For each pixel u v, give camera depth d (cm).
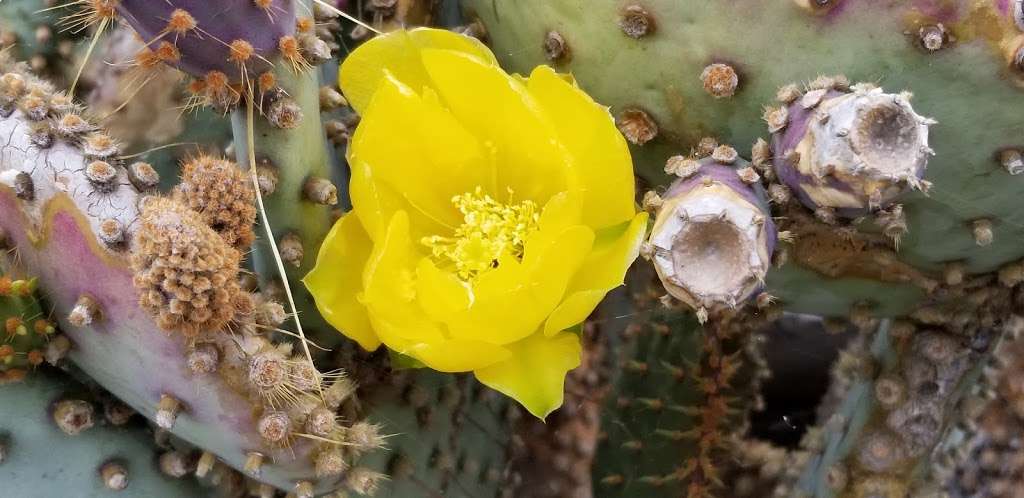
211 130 29
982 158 23
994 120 23
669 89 24
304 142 24
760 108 24
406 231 23
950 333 31
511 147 24
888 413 32
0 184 22
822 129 20
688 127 25
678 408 34
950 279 27
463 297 22
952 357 31
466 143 24
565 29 25
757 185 22
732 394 36
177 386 22
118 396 25
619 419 34
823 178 21
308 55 22
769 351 40
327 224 26
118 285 21
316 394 24
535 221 24
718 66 23
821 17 22
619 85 25
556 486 34
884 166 20
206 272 19
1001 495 31
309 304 27
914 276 28
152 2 19
